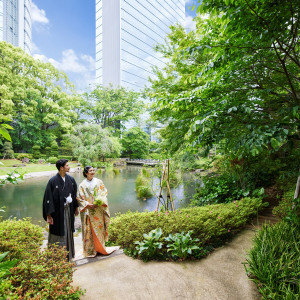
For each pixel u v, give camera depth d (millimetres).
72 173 16609
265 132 1790
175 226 2814
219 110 2152
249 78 2498
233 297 1749
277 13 1604
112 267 2332
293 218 2629
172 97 2414
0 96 15977
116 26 34000
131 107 29734
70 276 1547
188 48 2031
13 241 1853
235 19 1663
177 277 2080
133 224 3092
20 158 19625
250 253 2146
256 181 5820
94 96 29219
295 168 3561
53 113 22000
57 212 2490
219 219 2975
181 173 6227
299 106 1792
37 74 21516
